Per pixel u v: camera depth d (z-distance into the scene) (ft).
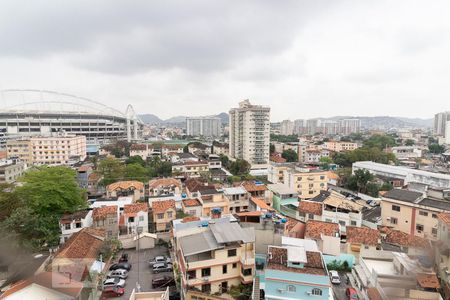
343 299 106.32
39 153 410.52
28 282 81.25
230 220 126.82
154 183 239.91
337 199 177.37
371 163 353.10
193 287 97.25
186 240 106.32
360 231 140.15
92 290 99.60
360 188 259.39
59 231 146.20
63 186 157.17
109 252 136.77
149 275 127.75
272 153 515.91
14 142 401.29
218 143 551.18
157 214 171.63
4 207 139.54
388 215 170.09
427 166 398.42
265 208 172.86
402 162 416.87
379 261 113.70
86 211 168.14
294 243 114.32
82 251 113.09
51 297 78.48
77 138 445.78
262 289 97.19
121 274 125.29
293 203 200.75
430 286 89.25
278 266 92.38
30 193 150.00
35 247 121.80
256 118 409.28
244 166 349.20
